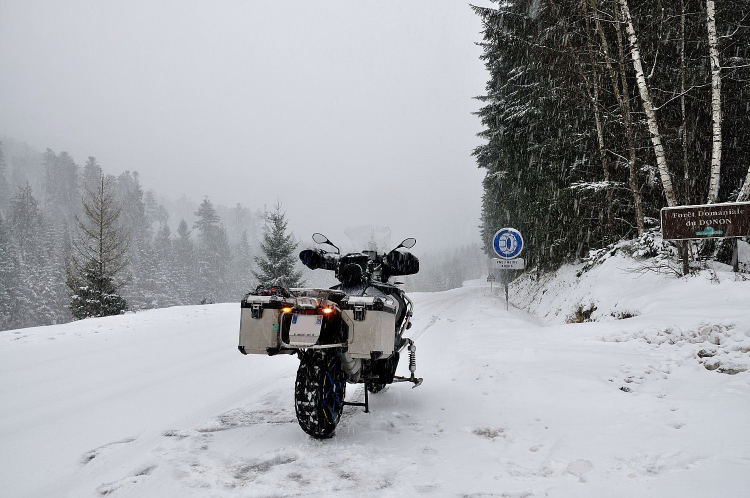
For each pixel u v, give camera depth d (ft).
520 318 47.39
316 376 13.29
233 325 42.37
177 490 10.33
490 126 82.43
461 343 31.63
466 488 10.40
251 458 12.24
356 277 15.70
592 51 49.37
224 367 24.75
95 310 84.17
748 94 49.52
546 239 63.10
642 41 49.42
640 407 15.93
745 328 22.59
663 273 36.55
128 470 11.60
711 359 20.15
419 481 10.79
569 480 10.73
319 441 13.47
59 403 17.97
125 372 23.58
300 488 10.40
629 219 55.06
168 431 14.55
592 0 47.03
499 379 20.61
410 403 17.78
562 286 57.57
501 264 51.34
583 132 56.90
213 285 305.53
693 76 47.39
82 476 11.29
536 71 57.21
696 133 50.29
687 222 32.50
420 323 45.44
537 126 65.67
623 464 11.46
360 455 12.36
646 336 25.18
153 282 245.65
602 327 28.84
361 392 19.71
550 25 54.24
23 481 11.04
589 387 18.45
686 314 26.73
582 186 50.96
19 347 30.30
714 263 40.37
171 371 23.81
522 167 72.95
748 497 9.21
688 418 14.46
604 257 47.26
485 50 83.71
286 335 13.79
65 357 27.43
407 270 17.39
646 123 50.19
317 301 13.23
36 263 228.63
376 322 13.52
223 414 16.35
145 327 40.75
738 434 12.80
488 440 13.64
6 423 15.56
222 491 10.27
